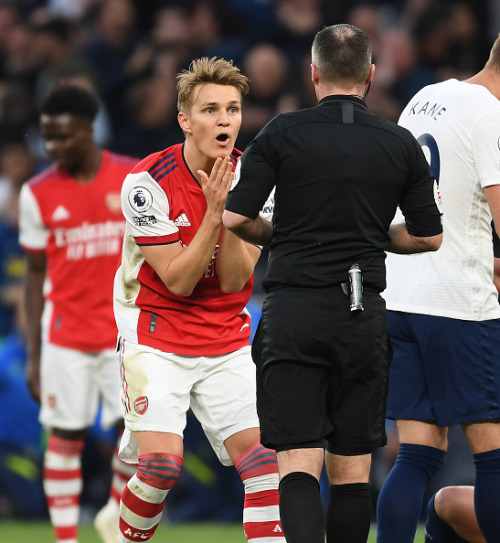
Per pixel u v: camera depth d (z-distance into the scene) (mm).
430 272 15180
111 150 36656
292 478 13125
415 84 36625
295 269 13227
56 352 21844
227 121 14836
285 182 13281
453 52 37344
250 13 38688
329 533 13461
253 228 13375
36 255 22297
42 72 39125
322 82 13828
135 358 15406
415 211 13641
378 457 26594
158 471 14859
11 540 23547
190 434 27484
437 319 15055
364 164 13188
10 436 27766
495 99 15031
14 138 37562
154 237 14961
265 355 13398
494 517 14641
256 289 29438
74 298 21906
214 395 15570
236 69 15000
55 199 21938
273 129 13398
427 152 15289
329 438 13641
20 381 27891
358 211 13180
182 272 14711
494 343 14922
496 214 14609
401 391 15562
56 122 21578
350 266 13180
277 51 35594
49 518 28250
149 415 15117
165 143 36531
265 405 13477
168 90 36844
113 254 22031
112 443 28250
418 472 15312
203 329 15547
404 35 37500
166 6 40969
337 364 13242
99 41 39375
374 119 13523
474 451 15062
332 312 13094
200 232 14633
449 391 15047
